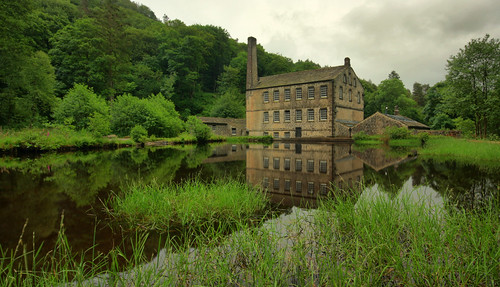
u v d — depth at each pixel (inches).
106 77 2048.5
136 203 179.3
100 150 762.2
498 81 852.0
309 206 197.2
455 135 1144.2
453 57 933.2
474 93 898.7
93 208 189.2
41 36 1977.1
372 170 359.6
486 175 300.0
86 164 431.5
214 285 97.4
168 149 818.2
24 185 263.9
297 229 148.6
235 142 1348.4
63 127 768.3
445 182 265.9
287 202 209.0
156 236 143.8
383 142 1064.2
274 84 1685.5
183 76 2733.8
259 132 1752.0
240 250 117.9
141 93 2476.6
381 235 119.1
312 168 390.6
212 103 2829.7
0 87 961.5
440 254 106.1
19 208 188.5
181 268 103.4
